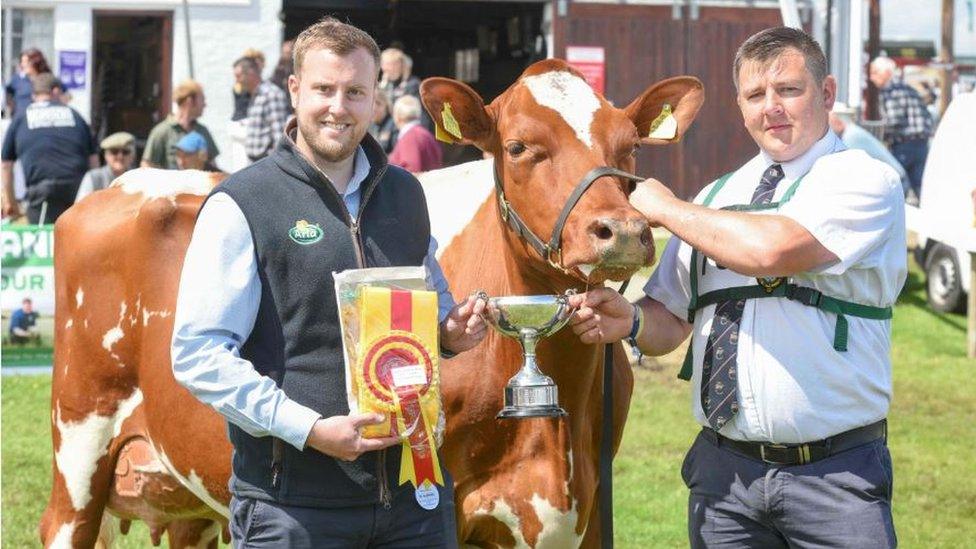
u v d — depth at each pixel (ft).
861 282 12.78
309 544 11.43
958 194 40.40
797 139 13.03
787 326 12.72
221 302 11.25
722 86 59.57
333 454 11.02
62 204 44.88
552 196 12.59
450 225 15.26
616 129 12.87
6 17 57.52
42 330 34.50
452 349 12.19
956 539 22.62
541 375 12.31
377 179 11.99
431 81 13.12
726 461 13.21
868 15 66.59
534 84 13.12
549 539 13.91
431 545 11.84
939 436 29.40
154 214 16.60
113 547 18.31
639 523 23.31
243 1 58.80
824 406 12.65
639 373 34.30
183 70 58.44
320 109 11.50
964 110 40.65
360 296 11.17
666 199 12.91
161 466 16.93
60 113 44.52
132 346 16.80
